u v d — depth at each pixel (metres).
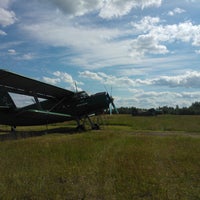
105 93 16.08
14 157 6.39
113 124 20.44
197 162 5.81
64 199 3.74
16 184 4.27
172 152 6.97
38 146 8.02
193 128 16.44
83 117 16.45
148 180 4.45
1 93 15.38
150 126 18.20
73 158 6.18
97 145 8.11
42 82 13.71
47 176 4.72
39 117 15.16
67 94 16.12
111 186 4.19
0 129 17.84
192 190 4.04
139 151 7.05
